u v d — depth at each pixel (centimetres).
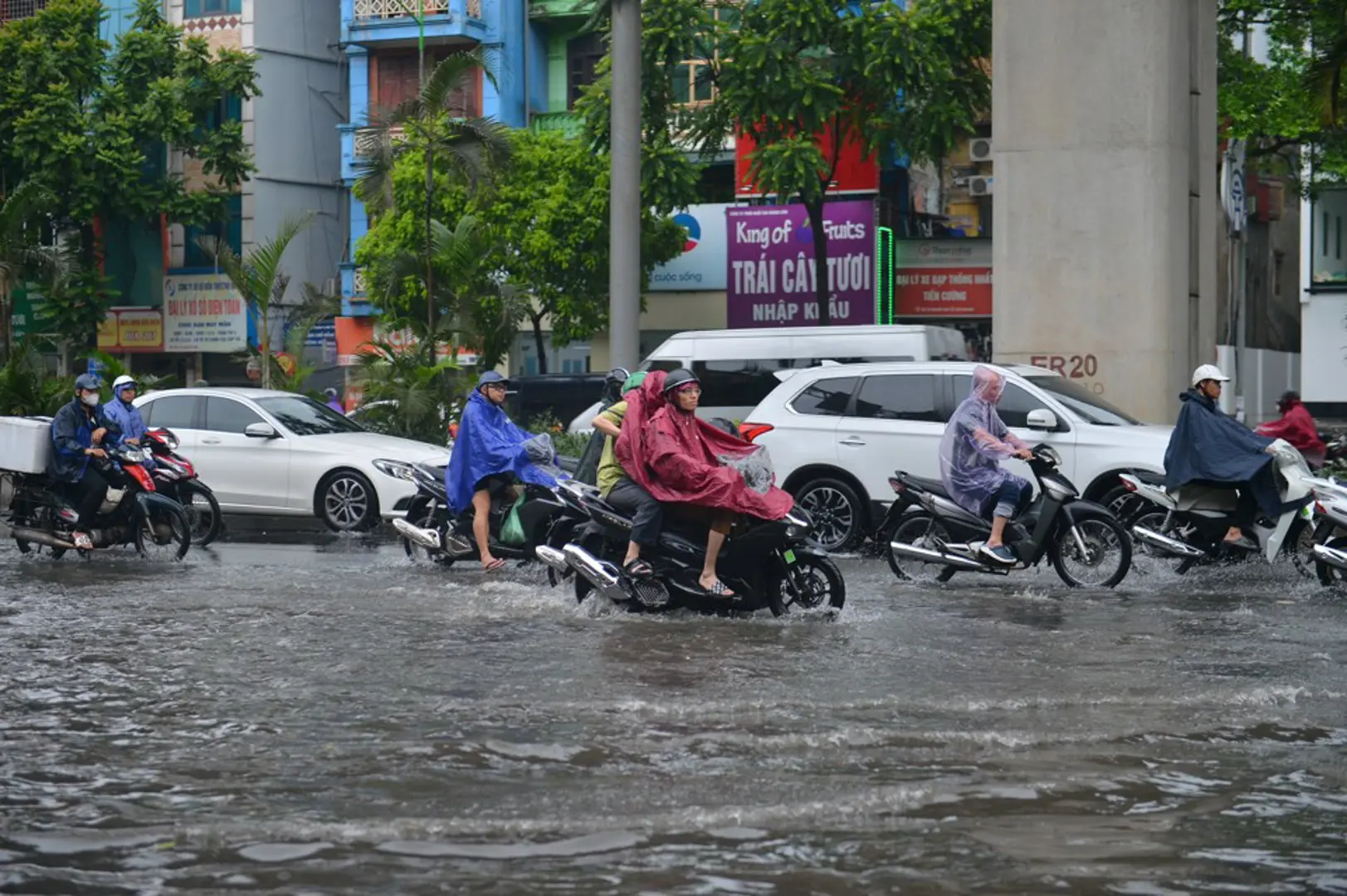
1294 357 4444
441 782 573
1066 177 1934
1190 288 2038
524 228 3744
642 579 1046
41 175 4097
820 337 1920
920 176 4062
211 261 4547
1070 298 1936
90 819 526
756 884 454
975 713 699
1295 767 600
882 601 1142
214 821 520
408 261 2602
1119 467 1420
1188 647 905
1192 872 468
